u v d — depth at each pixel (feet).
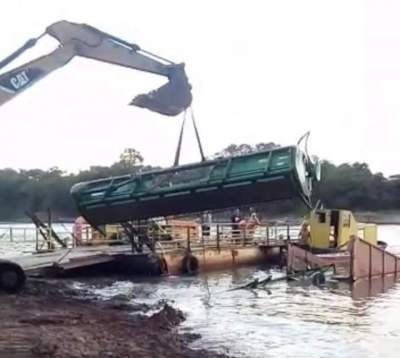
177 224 111.14
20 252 125.90
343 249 109.29
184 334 48.60
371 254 88.43
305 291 75.97
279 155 65.41
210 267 103.09
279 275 95.14
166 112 65.00
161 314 55.52
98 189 73.20
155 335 46.16
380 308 63.77
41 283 72.74
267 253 119.24
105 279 87.40
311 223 114.01
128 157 357.41
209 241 110.52
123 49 63.98
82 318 50.29
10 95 58.54
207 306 64.03
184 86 64.69
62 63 61.57
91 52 63.05
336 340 48.60
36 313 51.26
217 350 44.11
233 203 68.49
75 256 86.99
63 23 62.28
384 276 90.38
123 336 44.09
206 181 67.92
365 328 53.21
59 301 59.77
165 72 64.49
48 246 109.91
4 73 58.65
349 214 114.73
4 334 41.45
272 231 152.87
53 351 37.14
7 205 428.97
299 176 64.90
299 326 53.72
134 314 55.83
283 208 262.26
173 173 70.13
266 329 52.21
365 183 516.32
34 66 60.08
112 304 61.31
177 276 93.04
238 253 111.24
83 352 37.65
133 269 92.12
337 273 87.81
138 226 96.63
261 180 65.57
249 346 46.01
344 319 57.31
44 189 415.23
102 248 104.53
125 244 113.09
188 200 69.67
